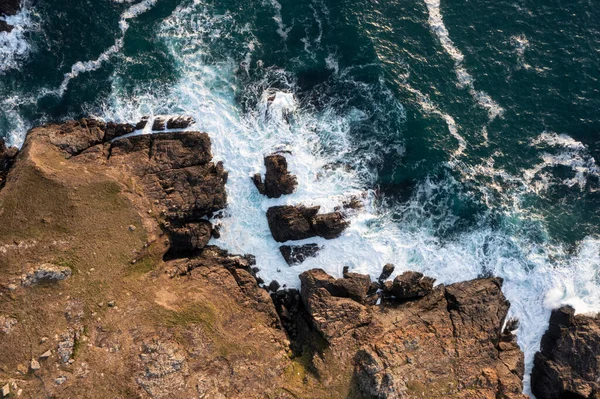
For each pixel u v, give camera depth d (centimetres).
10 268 3969
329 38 5328
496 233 4759
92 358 3816
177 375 3878
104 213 4288
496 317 4478
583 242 4738
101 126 4759
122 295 4100
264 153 4862
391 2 5434
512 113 5088
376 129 5012
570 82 5169
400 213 4803
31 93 4975
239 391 3991
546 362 4388
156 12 5331
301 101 5081
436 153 4925
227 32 5306
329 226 4656
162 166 4612
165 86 5047
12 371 3709
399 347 4169
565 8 5372
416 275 4597
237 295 4425
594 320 4462
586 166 4941
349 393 4038
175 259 4553
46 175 4288
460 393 4088
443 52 5291
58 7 5234
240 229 4744
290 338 4453
